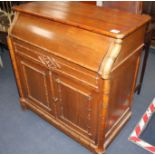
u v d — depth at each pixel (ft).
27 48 4.91
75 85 4.37
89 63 3.78
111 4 6.47
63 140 5.61
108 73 3.56
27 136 5.76
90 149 5.17
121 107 5.28
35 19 4.67
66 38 4.13
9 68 8.92
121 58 3.90
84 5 5.33
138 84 7.03
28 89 5.93
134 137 5.65
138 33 4.23
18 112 6.59
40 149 5.39
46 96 5.42
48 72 4.80
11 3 9.15
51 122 5.81
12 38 5.16
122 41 3.61
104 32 3.60
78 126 5.10
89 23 4.00
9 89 7.65
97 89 3.94
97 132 4.69
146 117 6.29
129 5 6.12
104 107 4.09
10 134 5.83
